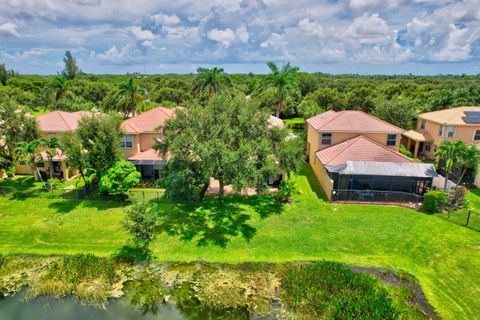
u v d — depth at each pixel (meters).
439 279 17.47
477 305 15.60
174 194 23.27
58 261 19.16
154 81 118.38
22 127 29.25
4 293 16.73
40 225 23.20
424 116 41.44
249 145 21.17
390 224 23.06
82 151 27.14
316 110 57.47
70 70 97.06
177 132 24.03
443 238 21.17
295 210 25.45
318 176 33.00
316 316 15.02
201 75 53.91
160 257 19.48
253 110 24.06
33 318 15.06
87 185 28.77
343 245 20.55
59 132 33.88
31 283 17.44
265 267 18.55
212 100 24.70
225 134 22.11
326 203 26.84
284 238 21.33
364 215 24.50
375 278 17.45
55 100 64.00
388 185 27.86
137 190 30.16
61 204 26.66
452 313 15.10
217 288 16.92
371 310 14.96
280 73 53.91
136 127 33.78
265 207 26.00
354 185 28.02
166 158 29.25
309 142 39.94
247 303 15.91
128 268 18.55
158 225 23.00
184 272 18.17
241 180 19.80
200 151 21.00
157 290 16.81
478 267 18.33
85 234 22.00
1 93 62.91
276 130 24.34
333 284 16.73
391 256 19.45
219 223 23.27
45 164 34.12
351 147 29.88
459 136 37.12
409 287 16.86
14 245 20.80
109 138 26.77
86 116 27.45
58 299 16.38
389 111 45.53
